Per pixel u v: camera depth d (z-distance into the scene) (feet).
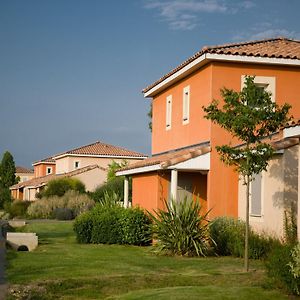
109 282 46.57
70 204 167.22
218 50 70.59
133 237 77.82
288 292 40.06
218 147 52.75
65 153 229.45
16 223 126.21
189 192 78.23
